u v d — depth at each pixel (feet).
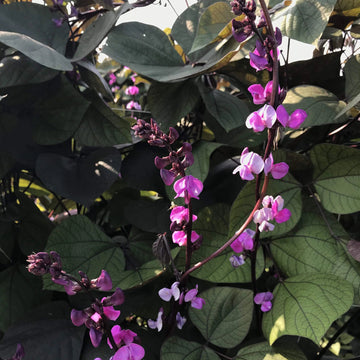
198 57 1.36
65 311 1.21
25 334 1.11
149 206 1.38
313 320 0.97
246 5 0.85
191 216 0.90
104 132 1.30
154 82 1.32
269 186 1.12
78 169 1.26
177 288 0.93
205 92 1.33
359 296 1.07
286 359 1.00
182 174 0.84
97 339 0.72
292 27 1.01
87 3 1.41
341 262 1.10
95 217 1.67
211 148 1.22
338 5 1.25
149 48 1.36
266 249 1.20
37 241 1.33
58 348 1.08
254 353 1.05
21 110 1.28
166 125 1.32
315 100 1.18
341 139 1.51
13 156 1.27
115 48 1.31
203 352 1.05
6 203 1.42
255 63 0.83
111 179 1.22
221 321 1.11
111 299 0.73
